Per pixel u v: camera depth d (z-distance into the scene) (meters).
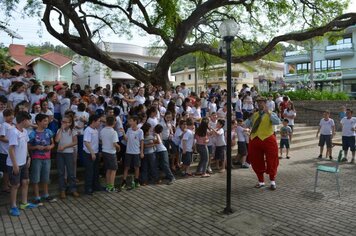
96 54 13.85
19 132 5.59
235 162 9.97
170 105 9.48
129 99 9.79
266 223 5.16
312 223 5.14
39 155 6.14
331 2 13.74
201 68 23.06
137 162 7.40
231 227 5.03
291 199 6.43
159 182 7.88
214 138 9.09
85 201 6.40
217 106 13.56
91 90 10.91
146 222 5.29
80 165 8.05
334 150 12.87
